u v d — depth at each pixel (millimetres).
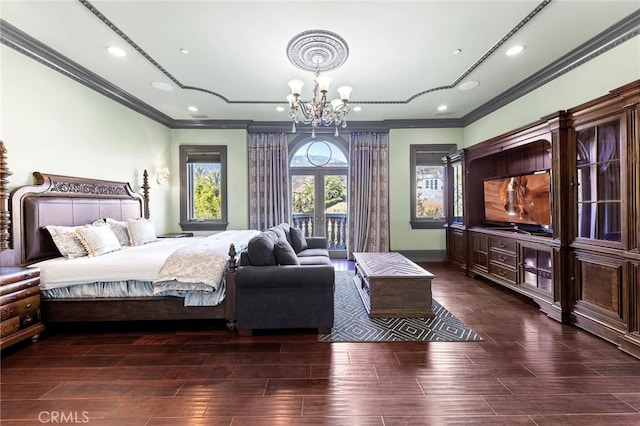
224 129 5613
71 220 3240
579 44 2943
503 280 3746
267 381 1932
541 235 3275
